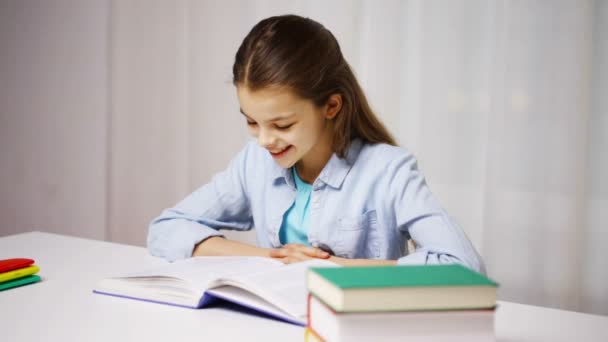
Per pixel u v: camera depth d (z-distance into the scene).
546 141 1.71
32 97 2.72
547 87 1.70
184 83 2.33
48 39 2.65
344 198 1.14
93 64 2.54
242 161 1.30
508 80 1.74
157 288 0.81
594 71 1.65
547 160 1.71
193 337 0.66
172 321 0.72
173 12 2.32
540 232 1.73
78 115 2.61
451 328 0.54
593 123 1.66
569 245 1.70
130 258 1.10
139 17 2.39
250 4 2.17
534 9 1.70
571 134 1.68
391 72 1.90
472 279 0.56
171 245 1.12
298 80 0.94
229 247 1.08
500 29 1.74
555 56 1.68
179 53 2.32
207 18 2.25
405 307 0.53
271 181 1.22
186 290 0.78
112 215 2.52
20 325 0.70
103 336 0.66
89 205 2.61
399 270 0.59
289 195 1.20
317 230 1.15
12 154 2.79
